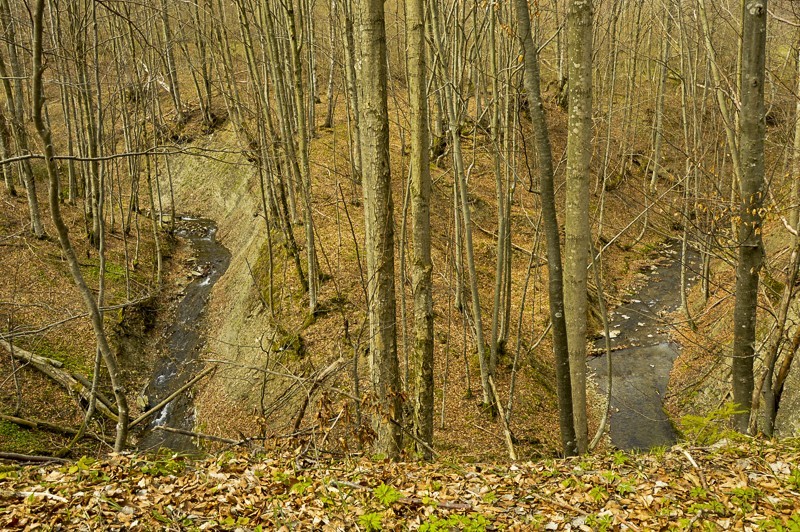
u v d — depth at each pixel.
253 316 16.88
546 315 17.72
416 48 6.99
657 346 17.59
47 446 12.30
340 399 11.55
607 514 4.32
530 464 5.82
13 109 18.25
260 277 18.11
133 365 16.59
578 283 6.78
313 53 25.22
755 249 6.46
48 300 16.92
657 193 24.94
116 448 6.31
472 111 26.20
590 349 17.72
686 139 17.00
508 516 4.46
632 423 14.11
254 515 4.41
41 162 26.17
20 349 14.32
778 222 10.95
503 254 13.65
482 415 12.88
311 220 15.23
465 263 18.75
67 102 21.92
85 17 16.62
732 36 16.67
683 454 5.34
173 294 20.83
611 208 24.89
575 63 6.19
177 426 14.54
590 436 13.59
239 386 14.55
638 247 23.72
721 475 4.84
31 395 13.59
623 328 18.86
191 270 22.78
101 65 22.11
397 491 4.75
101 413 14.03
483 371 12.71
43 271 18.30
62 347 15.59
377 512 4.49
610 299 20.41
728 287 17.94
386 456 6.08
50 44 16.62
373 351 7.36
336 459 6.23
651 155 27.20
